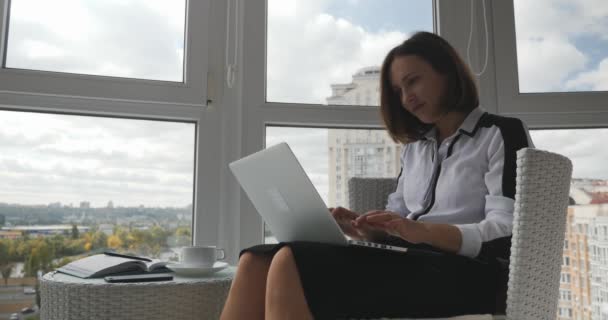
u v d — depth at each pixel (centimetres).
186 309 116
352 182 159
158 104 178
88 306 110
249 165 102
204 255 130
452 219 114
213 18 186
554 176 94
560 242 97
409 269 93
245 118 182
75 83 170
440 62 122
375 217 97
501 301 97
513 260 91
